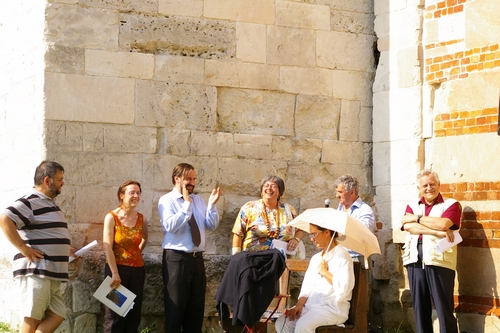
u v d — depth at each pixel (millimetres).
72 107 7941
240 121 8648
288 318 6840
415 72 8680
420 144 8609
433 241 7734
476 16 8125
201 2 8508
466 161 8133
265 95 8742
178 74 8367
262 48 8734
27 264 6820
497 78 7906
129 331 7512
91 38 8062
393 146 8852
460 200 8148
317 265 6941
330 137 9000
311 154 8875
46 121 7840
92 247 7793
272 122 8766
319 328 6625
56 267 6902
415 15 8719
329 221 6840
